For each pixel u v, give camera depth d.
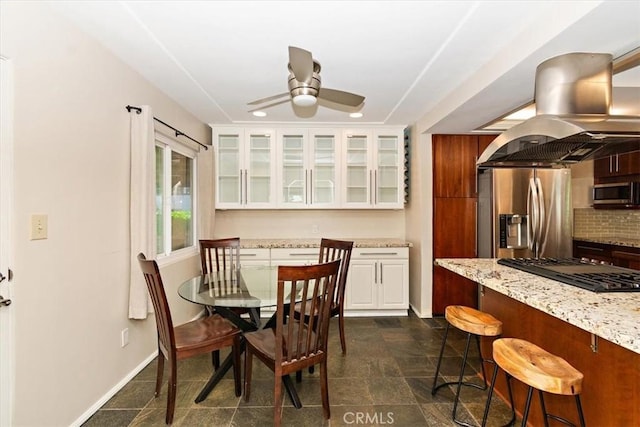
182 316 3.19
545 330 1.71
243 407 2.01
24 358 1.49
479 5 1.64
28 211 1.51
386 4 1.64
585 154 2.00
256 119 3.66
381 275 3.68
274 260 3.65
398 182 3.94
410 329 3.29
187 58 2.21
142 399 2.07
